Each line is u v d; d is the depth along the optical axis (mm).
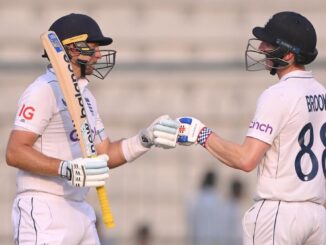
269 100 18625
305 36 19000
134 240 36250
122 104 39375
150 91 39812
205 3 42000
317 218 18844
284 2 41844
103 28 41500
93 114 20156
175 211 37531
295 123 18578
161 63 34531
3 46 41312
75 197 19531
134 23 41625
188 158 38312
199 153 38406
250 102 39500
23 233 19000
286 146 18656
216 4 42000
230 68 34469
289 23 19016
